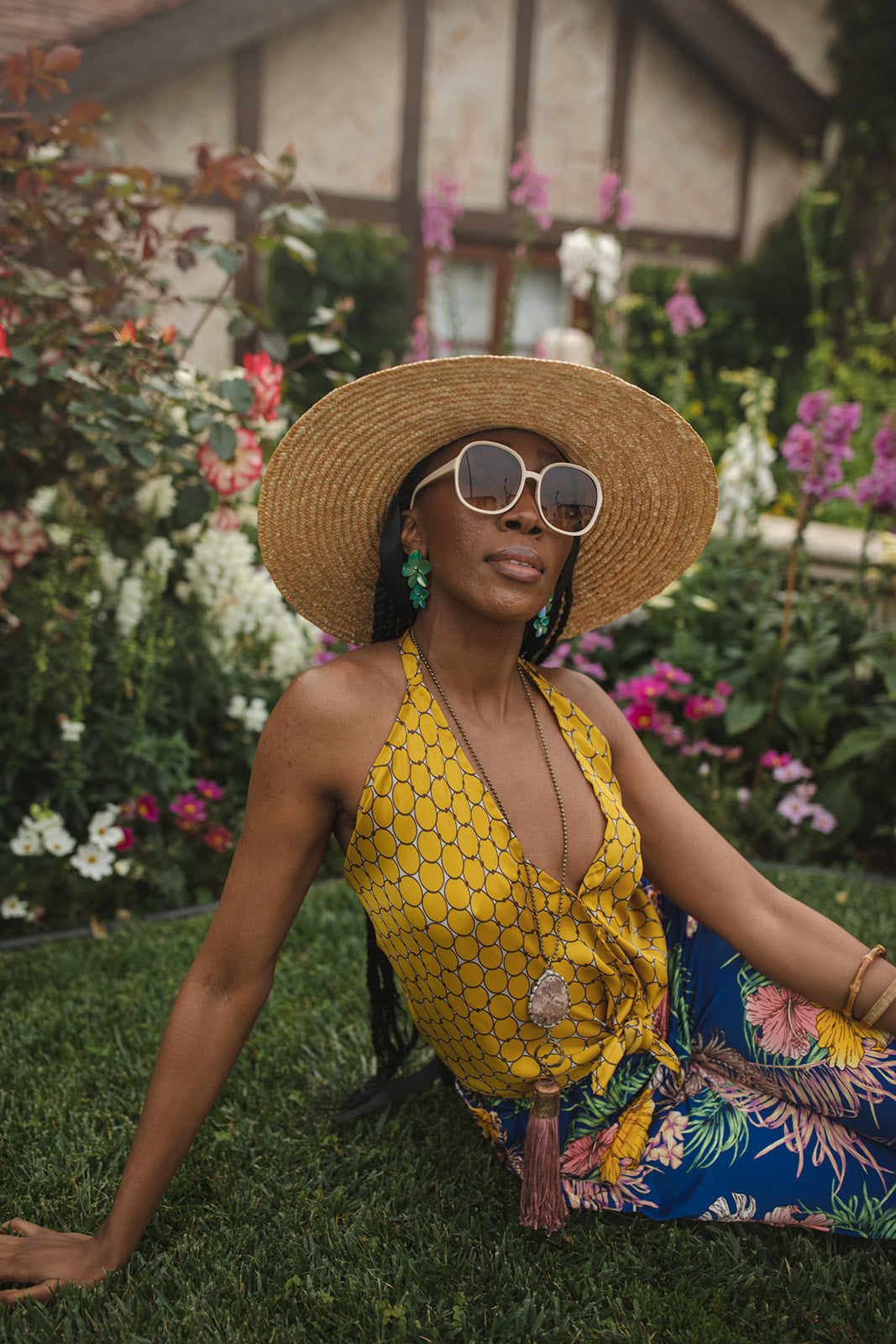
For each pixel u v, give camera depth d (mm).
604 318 5766
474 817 1394
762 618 3863
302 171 8805
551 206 9539
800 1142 1553
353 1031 2230
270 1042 2170
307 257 3123
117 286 2953
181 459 2902
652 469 1556
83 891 2904
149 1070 2041
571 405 1428
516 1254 1556
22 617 2945
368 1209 1654
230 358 8484
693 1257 1582
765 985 1596
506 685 1518
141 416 2744
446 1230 1608
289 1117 1925
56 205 3004
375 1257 1567
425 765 1396
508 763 1470
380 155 9016
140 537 3406
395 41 8875
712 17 9156
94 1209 1636
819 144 9703
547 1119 1455
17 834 2850
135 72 7594
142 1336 1377
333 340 3338
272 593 3420
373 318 8680
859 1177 1540
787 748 3939
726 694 3682
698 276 9578
